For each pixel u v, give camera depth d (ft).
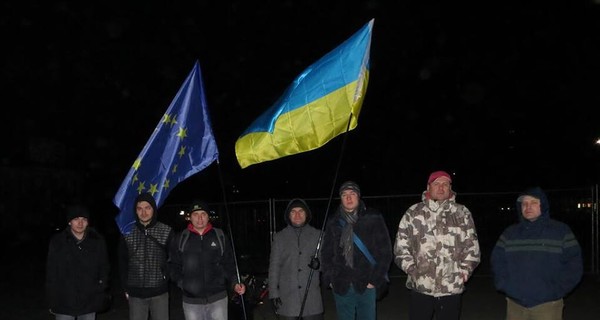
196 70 20.99
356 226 19.49
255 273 24.18
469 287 34.58
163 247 20.33
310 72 20.10
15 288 40.09
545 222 18.40
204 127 21.20
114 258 53.93
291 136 20.15
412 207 19.70
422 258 19.03
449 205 19.21
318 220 41.70
